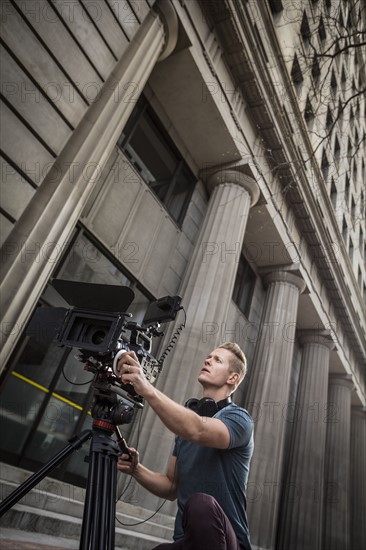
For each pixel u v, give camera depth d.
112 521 1.46
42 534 4.15
